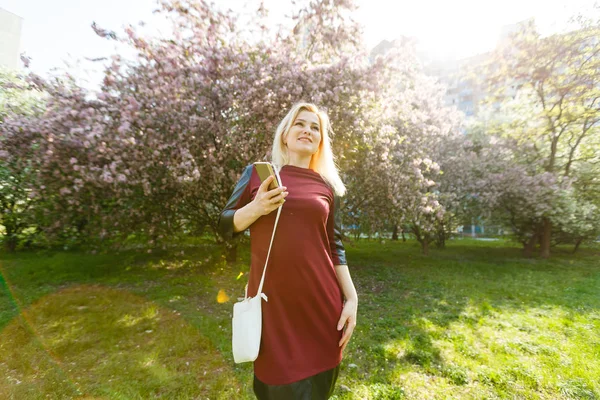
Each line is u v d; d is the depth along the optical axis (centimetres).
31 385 256
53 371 278
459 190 1127
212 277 667
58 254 868
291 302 113
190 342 336
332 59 726
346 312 125
